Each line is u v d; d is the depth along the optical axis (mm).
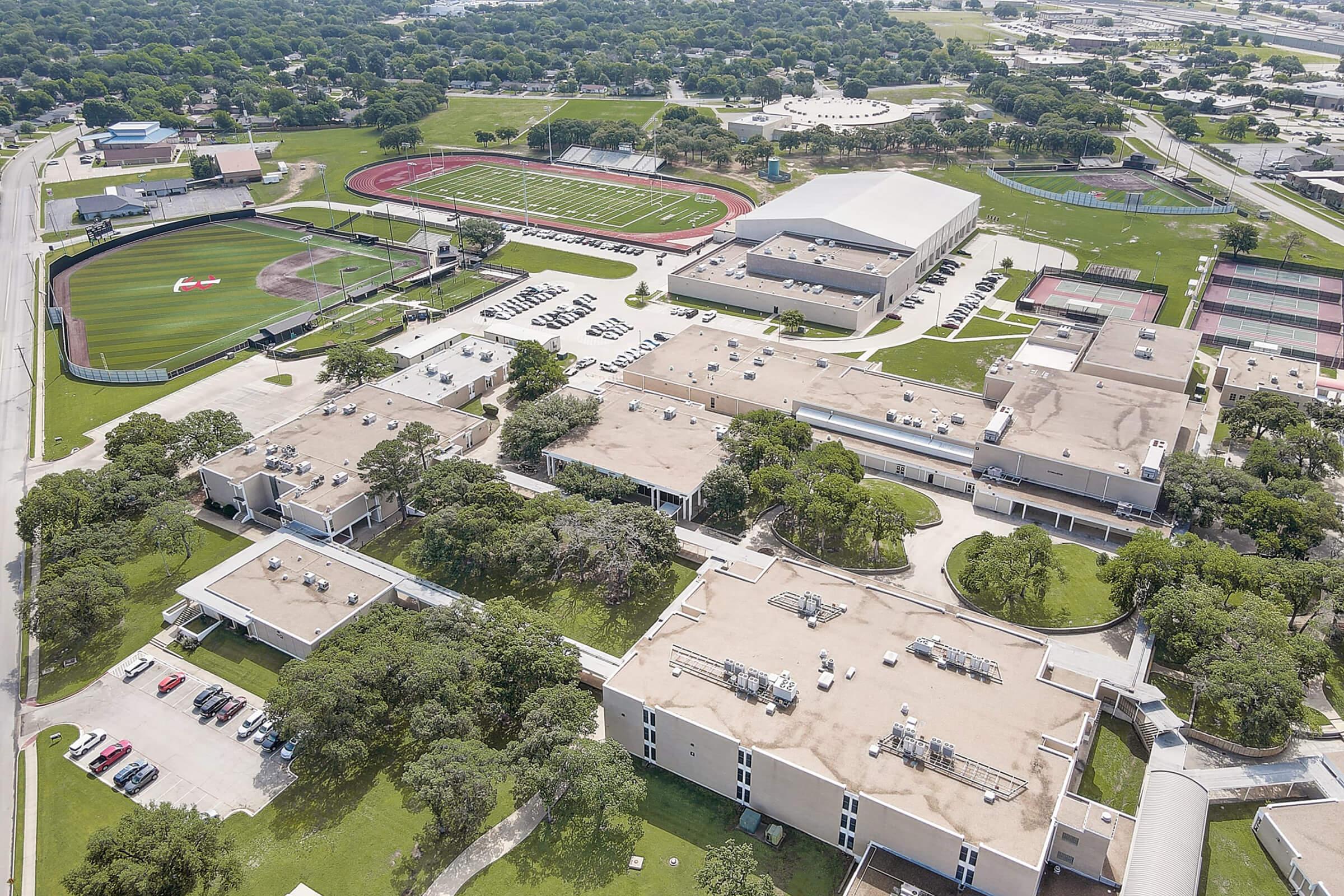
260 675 145375
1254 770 125375
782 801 117438
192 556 173625
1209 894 110312
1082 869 107062
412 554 162000
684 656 131500
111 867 103062
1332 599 142375
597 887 112062
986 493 182125
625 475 181875
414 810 117750
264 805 123438
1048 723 119312
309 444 195125
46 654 151000
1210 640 135000
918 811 107125
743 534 178500
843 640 134250
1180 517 170125
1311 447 184000
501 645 134125
